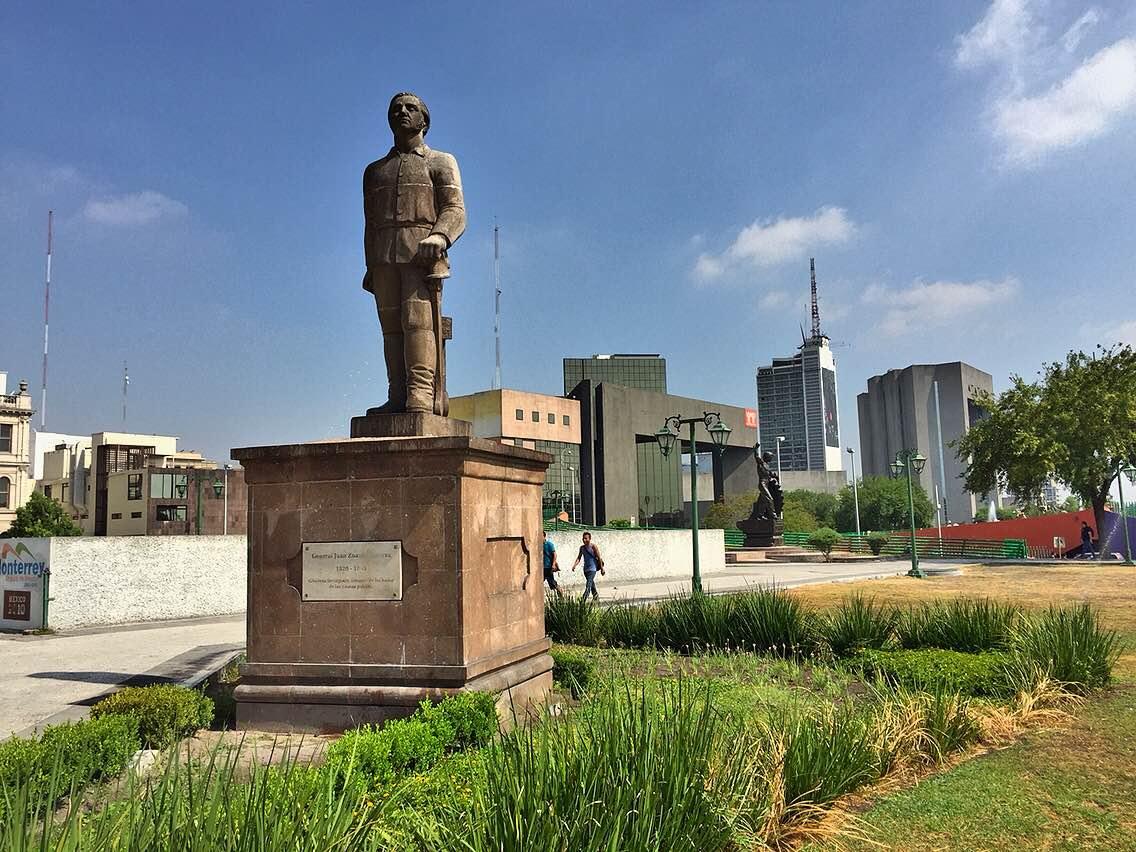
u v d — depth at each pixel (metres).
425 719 5.97
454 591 7.11
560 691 8.52
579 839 3.34
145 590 17.28
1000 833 4.98
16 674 10.69
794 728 5.67
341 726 7.05
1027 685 8.22
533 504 8.69
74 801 3.15
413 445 7.22
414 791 4.30
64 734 5.39
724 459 111.69
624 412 92.44
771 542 51.25
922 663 9.26
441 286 8.30
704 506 109.69
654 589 26.22
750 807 4.61
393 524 7.28
